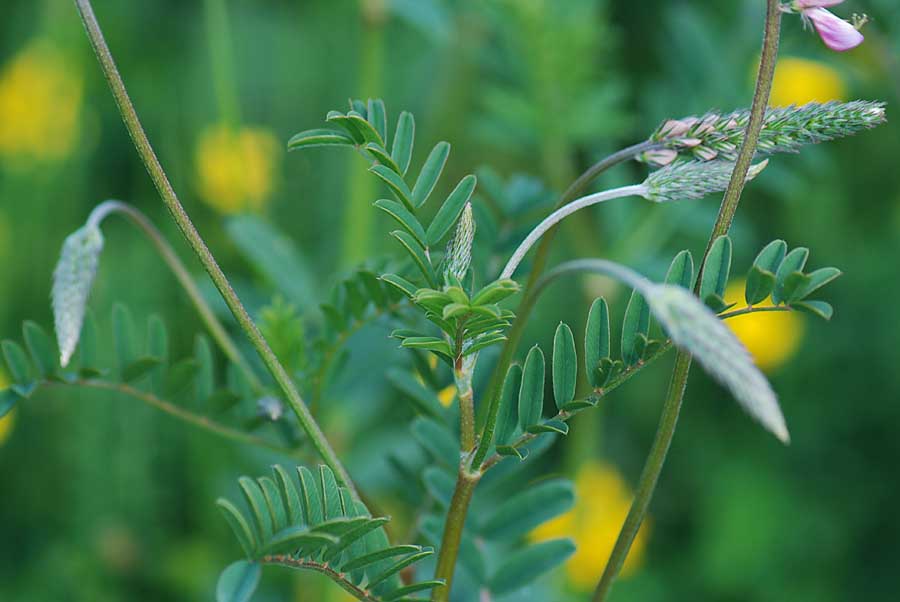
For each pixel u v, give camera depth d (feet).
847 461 3.26
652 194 1.41
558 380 1.44
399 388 1.67
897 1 2.09
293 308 1.71
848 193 3.34
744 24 2.31
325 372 1.68
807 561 3.20
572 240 2.35
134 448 2.85
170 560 2.82
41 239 3.11
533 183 1.78
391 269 1.64
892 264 3.30
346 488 1.44
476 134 2.40
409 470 1.74
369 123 1.43
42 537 2.86
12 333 3.01
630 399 3.36
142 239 3.00
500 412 1.45
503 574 1.64
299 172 3.40
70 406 2.85
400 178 1.44
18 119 3.11
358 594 1.42
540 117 2.29
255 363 1.73
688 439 3.34
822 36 1.36
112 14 3.41
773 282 1.37
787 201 3.33
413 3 2.32
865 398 3.26
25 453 2.87
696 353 1.27
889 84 2.20
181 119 3.40
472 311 1.36
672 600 3.15
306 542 1.36
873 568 3.17
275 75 3.59
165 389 1.64
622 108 2.89
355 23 3.67
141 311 2.83
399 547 1.40
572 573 2.80
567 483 1.67
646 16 2.99
